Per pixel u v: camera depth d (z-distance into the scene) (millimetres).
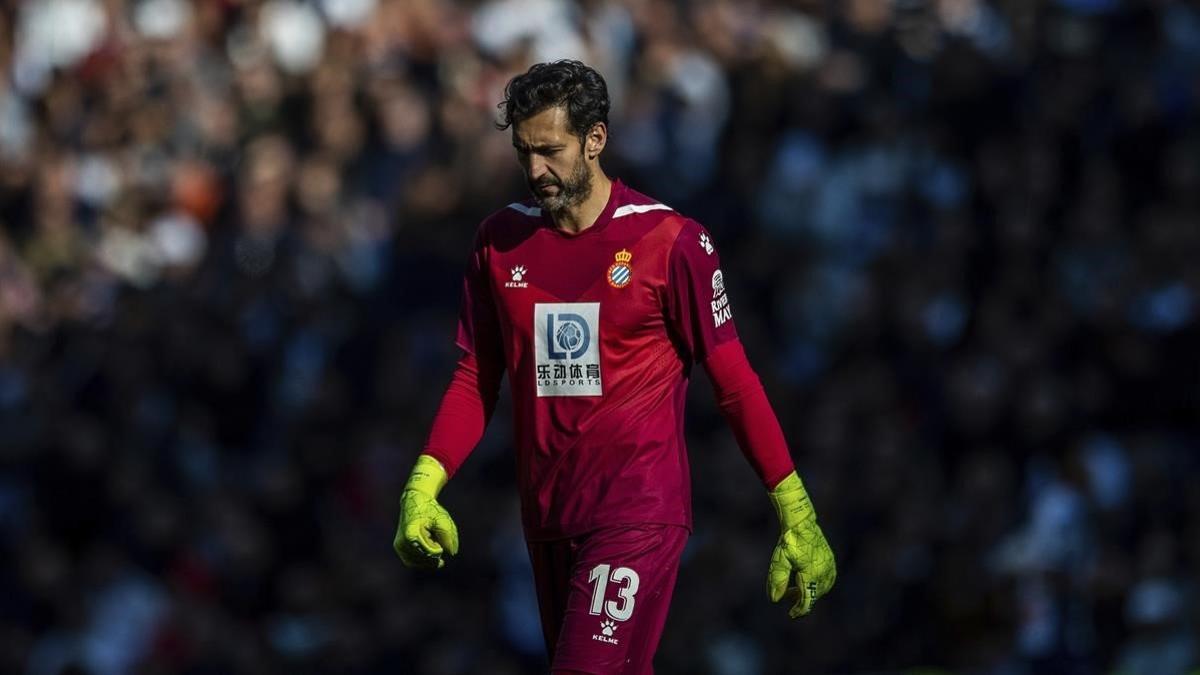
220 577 42094
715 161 48281
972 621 38344
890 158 45938
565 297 18719
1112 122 45312
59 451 44438
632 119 49500
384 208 51219
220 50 58625
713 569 38969
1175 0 47344
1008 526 39594
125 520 43562
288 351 46656
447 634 39531
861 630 38719
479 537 40750
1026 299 42812
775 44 48344
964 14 49656
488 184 48781
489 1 55094
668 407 18953
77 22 60750
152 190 53875
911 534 39469
